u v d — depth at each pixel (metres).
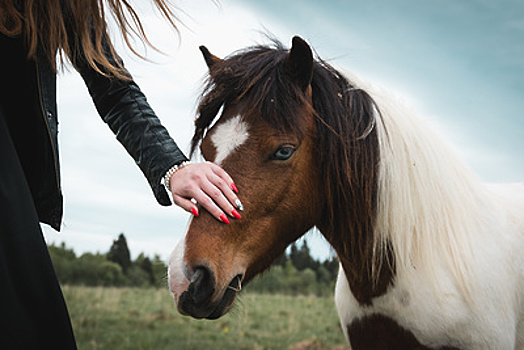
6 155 0.83
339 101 1.64
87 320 6.76
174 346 5.46
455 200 1.67
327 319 7.66
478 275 1.61
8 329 0.77
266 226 1.46
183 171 1.17
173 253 1.35
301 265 14.54
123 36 1.07
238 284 1.39
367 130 1.61
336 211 1.70
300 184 1.53
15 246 0.80
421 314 1.61
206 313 1.30
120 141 1.19
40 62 1.00
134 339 5.74
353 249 1.71
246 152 1.44
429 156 1.67
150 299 10.05
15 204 0.82
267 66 1.55
